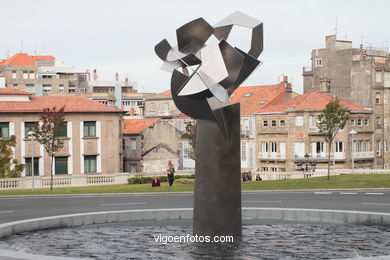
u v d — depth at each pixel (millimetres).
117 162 76750
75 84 150375
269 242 17938
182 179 55188
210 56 17828
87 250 17094
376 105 96250
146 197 38188
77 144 74438
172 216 23516
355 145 91062
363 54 96812
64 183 56125
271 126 92938
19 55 144875
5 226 19531
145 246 17562
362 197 36188
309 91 102062
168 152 97688
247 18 18859
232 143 17938
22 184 53469
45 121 53969
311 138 89312
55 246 17750
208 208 17922
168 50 18828
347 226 21141
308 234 19406
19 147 70938
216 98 17344
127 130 97812
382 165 96062
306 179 50719
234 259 15602
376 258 13617
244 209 23281
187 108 17984
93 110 75125
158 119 97875
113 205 32125
